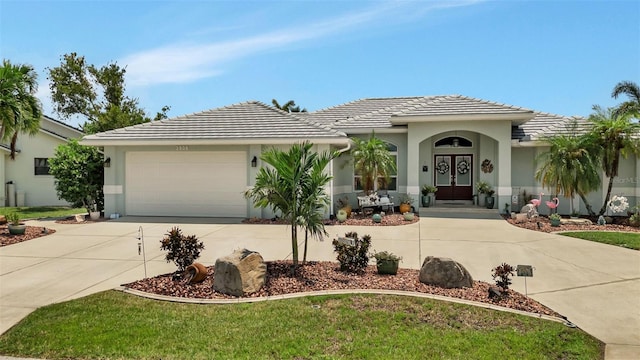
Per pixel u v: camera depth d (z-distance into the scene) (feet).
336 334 16.47
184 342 15.78
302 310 18.79
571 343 16.07
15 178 75.61
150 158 53.72
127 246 35.01
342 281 23.07
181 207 53.31
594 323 18.28
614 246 34.96
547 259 30.35
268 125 53.36
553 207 48.08
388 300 19.89
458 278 22.04
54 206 76.07
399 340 15.92
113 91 121.29
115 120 87.92
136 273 26.14
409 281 23.17
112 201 53.72
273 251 32.89
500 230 43.09
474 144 62.23
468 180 63.26
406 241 37.27
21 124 43.98
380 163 53.01
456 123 55.62
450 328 17.08
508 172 54.44
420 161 63.57
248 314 18.40
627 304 20.66
